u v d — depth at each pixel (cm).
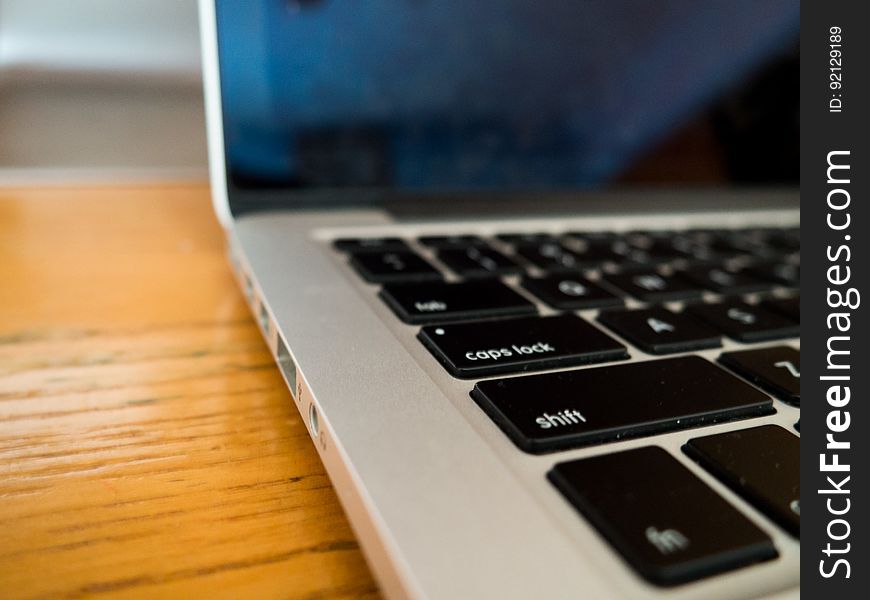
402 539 14
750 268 39
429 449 17
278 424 24
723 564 14
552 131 47
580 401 20
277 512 19
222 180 38
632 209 50
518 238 40
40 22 56
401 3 41
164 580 16
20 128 58
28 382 25
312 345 22
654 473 17
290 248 33
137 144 63
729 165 53
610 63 48
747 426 20
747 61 52
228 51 37
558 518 15
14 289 35
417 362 22
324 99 40
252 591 16
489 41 44
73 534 18
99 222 48
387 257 32
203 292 36
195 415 24
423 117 43
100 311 33
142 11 59
